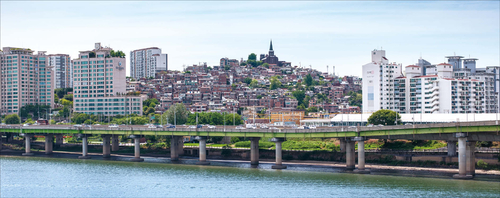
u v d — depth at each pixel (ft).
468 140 620.90
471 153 627.87
